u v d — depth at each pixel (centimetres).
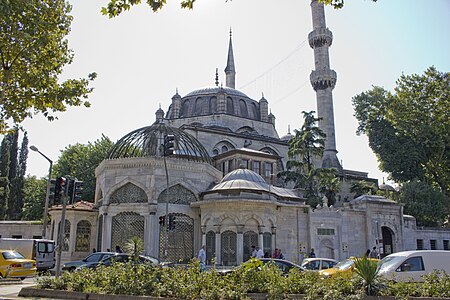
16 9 1700
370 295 1337
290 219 3738
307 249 3756
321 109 6931
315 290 1367
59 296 1505
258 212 3212
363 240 4278
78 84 2250
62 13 2175
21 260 2428
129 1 1370
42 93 2181
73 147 6388
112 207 3278
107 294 1431
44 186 6116
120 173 3341
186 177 3406
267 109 6906
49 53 2141
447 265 1741
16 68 2114
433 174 6000
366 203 4369
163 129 3759
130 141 3650
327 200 4966
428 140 5497
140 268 1548
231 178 3631
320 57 7075
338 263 2169
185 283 1432
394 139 5922
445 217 5500
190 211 3369
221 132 5900
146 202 3244
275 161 5284
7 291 1791
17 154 7275
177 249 3231
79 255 3441
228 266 3002
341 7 1368
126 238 3194
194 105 6625
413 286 1397
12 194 6844
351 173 7588
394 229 4469
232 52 9012
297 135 5503
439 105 5528
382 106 6072
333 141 6844
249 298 1362
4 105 2214
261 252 2783
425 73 5681
